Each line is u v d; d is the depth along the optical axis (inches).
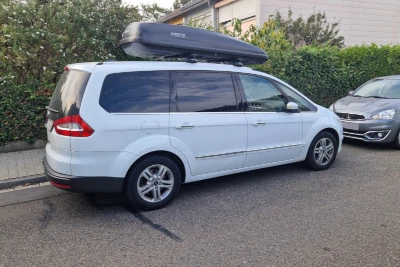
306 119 207.9
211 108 171.6
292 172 217.2
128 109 149.7
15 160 235.1
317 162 218.2
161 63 165.2
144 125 151.0
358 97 309.6
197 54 183.2
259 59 205.6
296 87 367.2
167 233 137.5
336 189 185.2
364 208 159.2
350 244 127.1
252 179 204.2
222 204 166.6
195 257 119.5
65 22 261.1
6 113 248.8
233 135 177.6
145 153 152.3
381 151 271.7
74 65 160.9
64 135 142.4
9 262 117.5
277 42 355.3
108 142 144.5
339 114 293.1
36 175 205.8
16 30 251.3
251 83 189.3
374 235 133.6
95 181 145.1
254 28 361.7
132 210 160.2
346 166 229.9
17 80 260.4
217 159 174.9
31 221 149.9
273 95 197.3
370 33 564.7
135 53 187.8
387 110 269.0
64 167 143.4
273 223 145.1
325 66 382.3
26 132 258.4
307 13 513.3
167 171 161.8
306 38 471.5
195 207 163.3
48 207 165.3
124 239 133.0
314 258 118.1
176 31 180.1
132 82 153.1
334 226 141.5
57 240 132.6
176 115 160.4
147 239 132.8
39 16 259.4
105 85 146.6
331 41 482.6
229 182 199.3
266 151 192.1
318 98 387.2
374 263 114.9
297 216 151.6
